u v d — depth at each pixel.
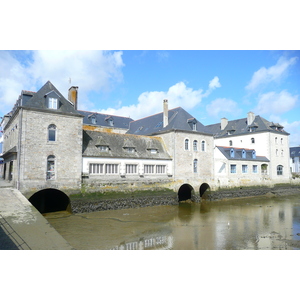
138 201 21.97
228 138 41.75
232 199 28.89
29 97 18.23
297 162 55.09
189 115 27.92
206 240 13.11
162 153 24.81
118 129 35.12
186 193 27.67
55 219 17.08
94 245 12.08
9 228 10.39
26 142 17.08
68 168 18.66
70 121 19.05
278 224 16.91
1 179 23.81
